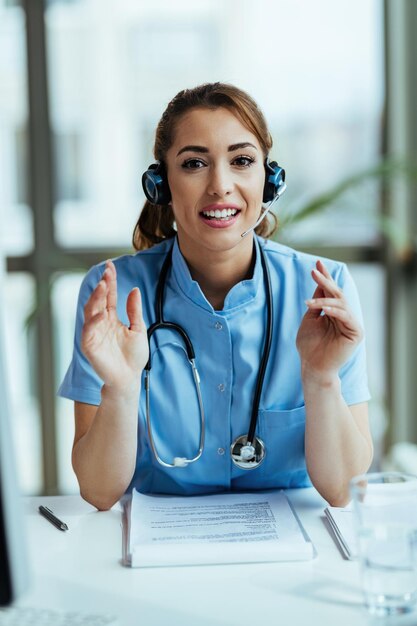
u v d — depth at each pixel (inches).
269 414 59.1
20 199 124.6
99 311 52.8
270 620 40.7
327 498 57.2
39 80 122.5
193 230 57.7
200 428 59.7
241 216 57.4
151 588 44.3
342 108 121.4
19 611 41.2
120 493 56.9
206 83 59.2
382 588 41.0
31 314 120.5
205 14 121.0
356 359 61.4
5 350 37.4
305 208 111.1
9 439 37.2
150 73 122.9
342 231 123.0
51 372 127.0
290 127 121.8
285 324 61.0
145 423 59.7
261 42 120.8
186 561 47.1
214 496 57.2
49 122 123.4
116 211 125.6
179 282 60.7
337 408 56.3
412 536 41.2
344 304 53.5
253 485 60.6
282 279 62.3
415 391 125.9
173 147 57.4
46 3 121.6
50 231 124.8
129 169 125.0
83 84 123.4
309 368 55.6
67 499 58.8
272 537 49.1
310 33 120.4
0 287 37.7
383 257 123.3
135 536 49.4
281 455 59.9
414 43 119.2
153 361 60.0
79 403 60.9
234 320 60.0
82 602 42.7
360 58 120.6
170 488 60.4
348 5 119.8
